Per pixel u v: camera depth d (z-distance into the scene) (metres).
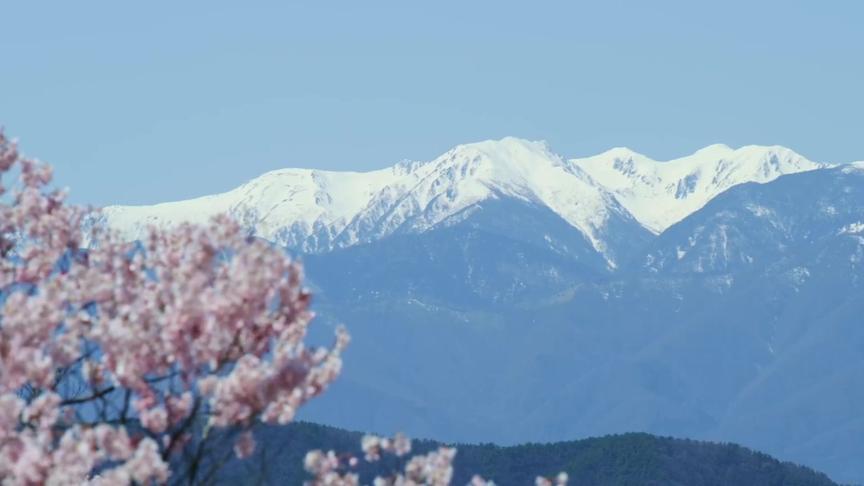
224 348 44.69
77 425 42.62
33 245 50.59
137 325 43.66
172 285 44.53
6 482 39.25
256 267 43.84
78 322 45.16
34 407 41.09
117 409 44.22
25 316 42.69
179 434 43.53
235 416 43.62
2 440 40.31
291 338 44.81
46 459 39.19
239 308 43.81
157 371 43.84
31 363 41.59
